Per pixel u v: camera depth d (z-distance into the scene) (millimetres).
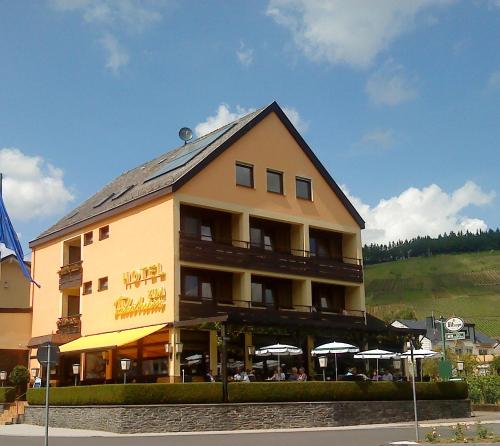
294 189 42969
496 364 89562
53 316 44688
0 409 37656
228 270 38281
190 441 23734
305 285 41938
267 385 31406
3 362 44938
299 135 43906
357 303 45188
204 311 36375
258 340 39406
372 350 38688
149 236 37781
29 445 23047
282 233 43344
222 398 30328
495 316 158875
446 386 38156
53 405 33094
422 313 166750
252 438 24844
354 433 27172
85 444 22844
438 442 21672
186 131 47844
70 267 43562
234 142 40188
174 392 29391
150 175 43062
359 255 45625
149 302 36875
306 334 36312
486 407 45594
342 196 45594
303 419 31562
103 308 40344
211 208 38594
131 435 27078
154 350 36406
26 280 53781
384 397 35094
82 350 36719
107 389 29406
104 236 41656
